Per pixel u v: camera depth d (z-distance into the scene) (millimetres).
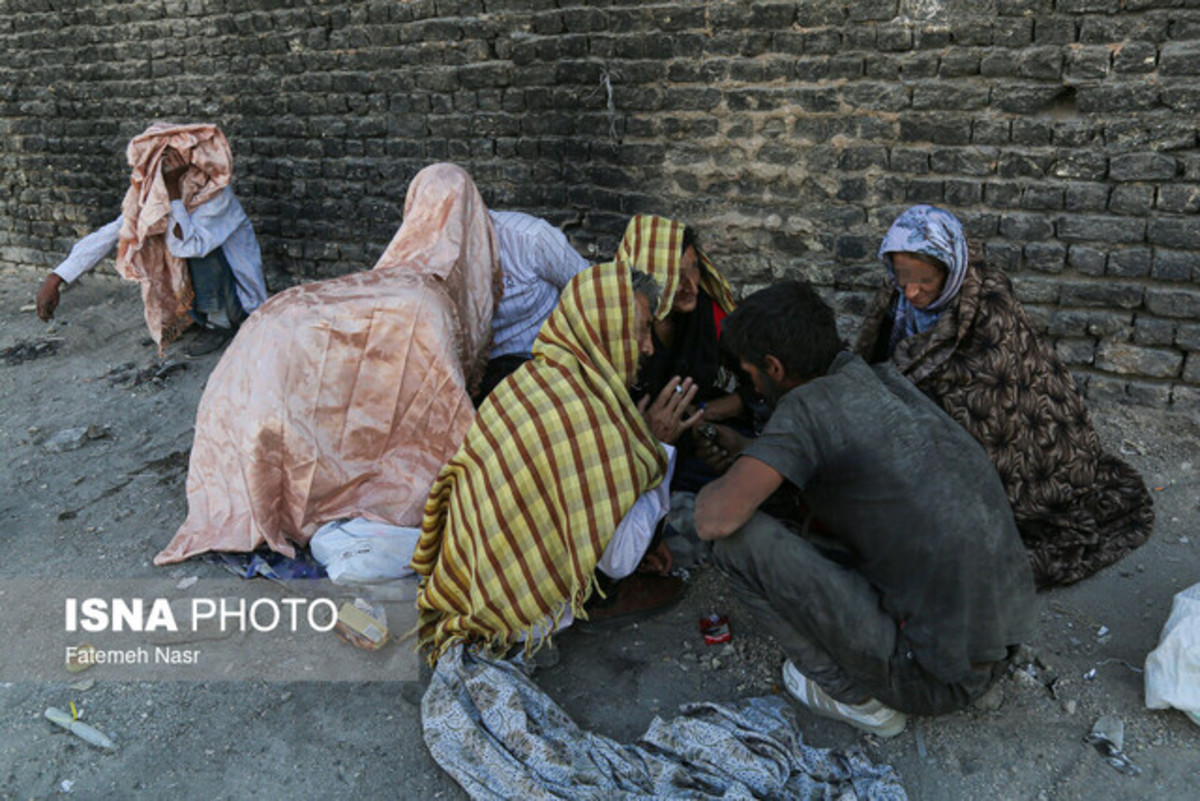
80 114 6430
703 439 3059
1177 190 3451
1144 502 3090
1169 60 3352
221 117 5809
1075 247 3676
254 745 2545
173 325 5145
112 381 5027
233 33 5539
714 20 4109
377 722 2600
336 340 3250
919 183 3898
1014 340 2822
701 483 3275
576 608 2588
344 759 2480
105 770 2480
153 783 2438
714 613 2959
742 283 4438
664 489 2750
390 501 3371
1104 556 2953
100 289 6652
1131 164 3496
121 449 4254
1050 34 3514
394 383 3311
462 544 2623
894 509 2129
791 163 4141
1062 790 2252
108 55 6113
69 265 4988
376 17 5008
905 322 3104
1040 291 3783
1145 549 3055
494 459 2566
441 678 2568
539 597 2594
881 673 2236
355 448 3346
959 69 3693
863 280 4141
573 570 2551
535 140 4742
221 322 5254
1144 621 2760
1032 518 2941
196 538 3352
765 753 2344
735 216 4348
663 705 2609
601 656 2816
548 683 2717
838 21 3865
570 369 2613
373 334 3268
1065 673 2598
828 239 4164
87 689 2766
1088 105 3516
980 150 3742
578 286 2666
